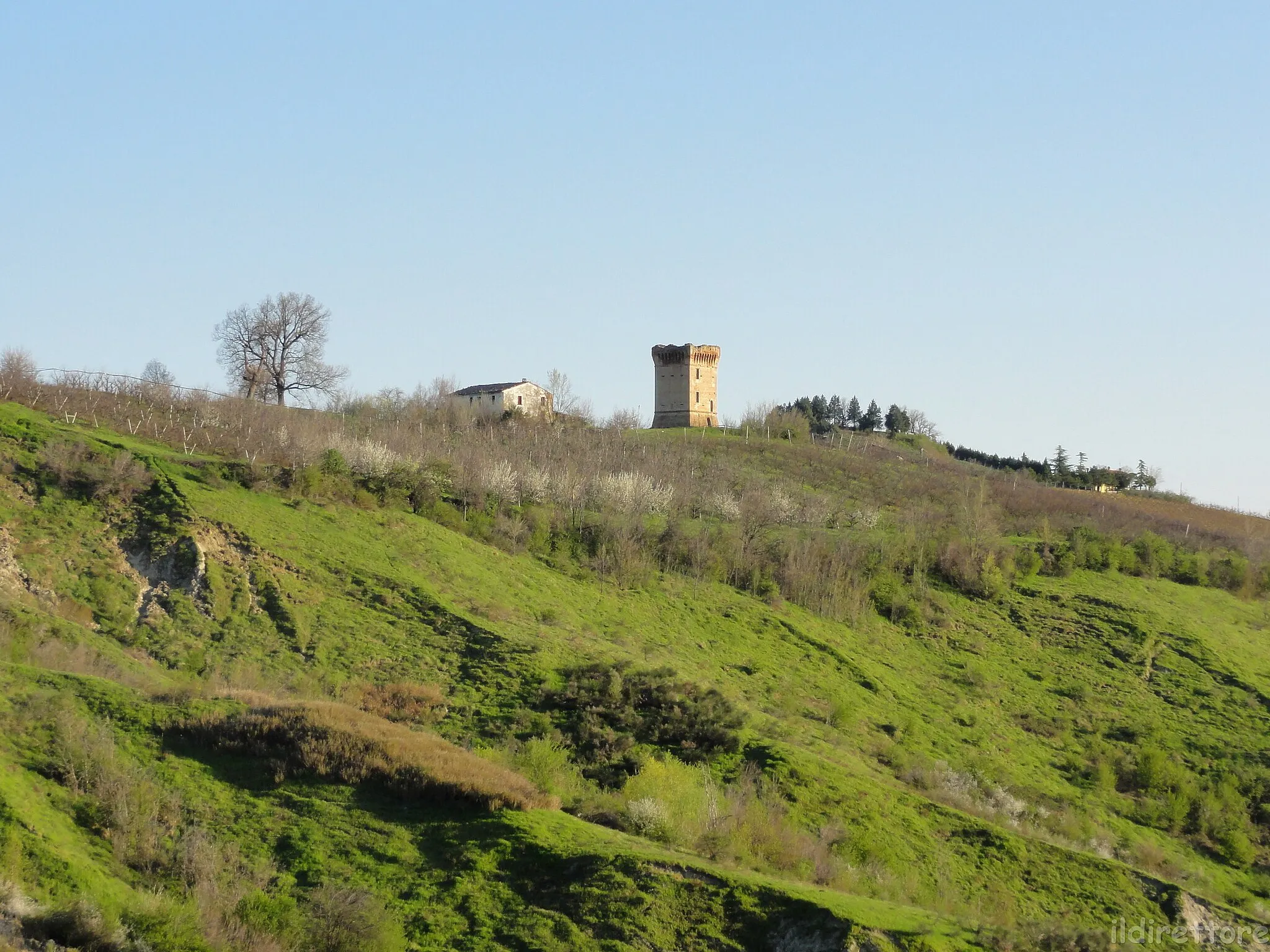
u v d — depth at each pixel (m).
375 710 51.00
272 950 29.77
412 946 31.81
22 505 63.44
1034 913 44.88
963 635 87.25
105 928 28.27
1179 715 78.56
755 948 32.91
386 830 37.16
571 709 53.66
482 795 38.91
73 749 36.91
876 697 71.56
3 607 53.03
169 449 78.25
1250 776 69.38
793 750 53.28
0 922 27.50
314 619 60.12
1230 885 56.94
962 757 65.31
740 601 81.38
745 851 40.38
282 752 40.69
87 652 50.16
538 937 32.38
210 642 56.47
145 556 61.88
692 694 57.66
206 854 33.72
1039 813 58.16
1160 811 63.72
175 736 40.91
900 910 36.03
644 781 44.06
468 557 73.50
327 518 71.56
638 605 75.81
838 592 85.12
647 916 33.38
